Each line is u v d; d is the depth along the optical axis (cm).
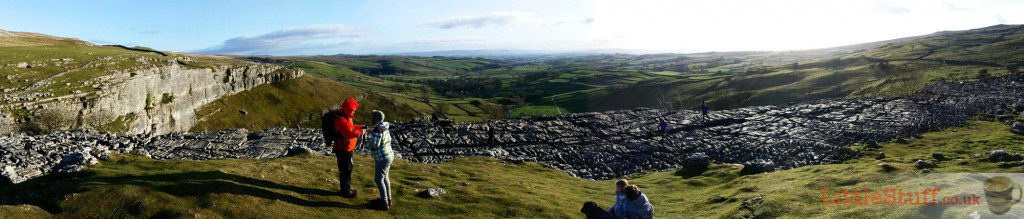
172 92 11519
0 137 2569
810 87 14662
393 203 1362
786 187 1462
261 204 1193
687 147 3036
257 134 3347
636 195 1081
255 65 16612
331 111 1329
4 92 6775
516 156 2777
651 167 2600
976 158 1755
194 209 1098
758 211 1257
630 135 3450
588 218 1043
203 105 13262
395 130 3531
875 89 11894
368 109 18075
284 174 1487
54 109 6769
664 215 1509
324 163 1795
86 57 10138
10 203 1091
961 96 5491
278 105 15825
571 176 2331
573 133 3494
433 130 3522
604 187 2019
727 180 1938
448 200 1444
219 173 1362
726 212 1335
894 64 17112
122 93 9031
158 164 1516
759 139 3244
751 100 14550
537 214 1372
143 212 1066
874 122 3819
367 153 2536
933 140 3098
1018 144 2733
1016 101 4853
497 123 3841
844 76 14988
